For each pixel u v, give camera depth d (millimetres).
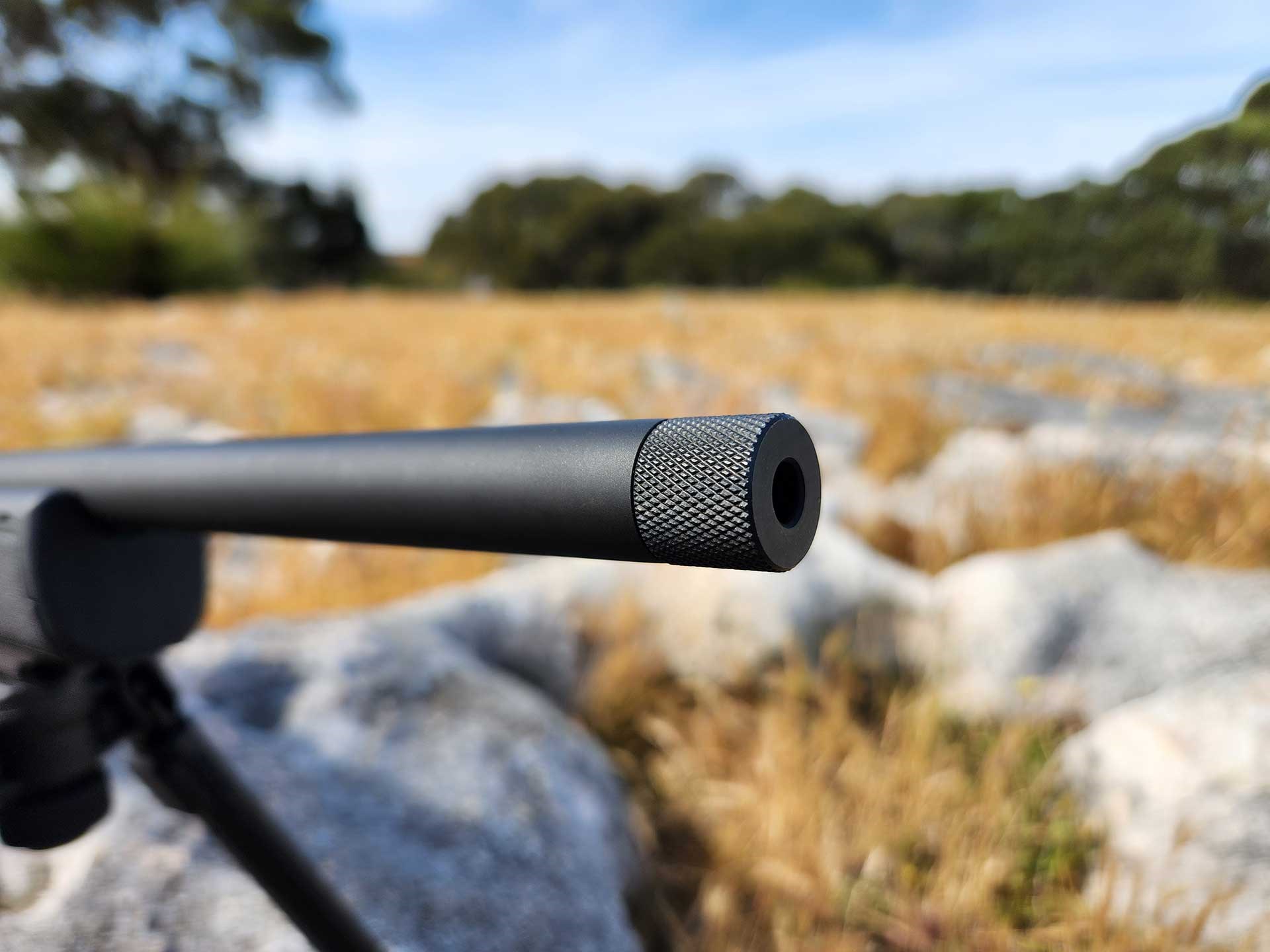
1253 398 4203
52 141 20703
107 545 711
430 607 2188
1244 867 1446
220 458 616
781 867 1698
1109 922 1491
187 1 22078
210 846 1260
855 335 6742
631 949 1396
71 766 747
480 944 1238
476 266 38219
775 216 30422
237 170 27156
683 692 2324
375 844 1360
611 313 9000
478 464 491
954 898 1602
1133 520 2789
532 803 1555
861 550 2551
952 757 1983
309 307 10000
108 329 7000
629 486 437
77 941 1100
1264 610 2104
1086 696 2086
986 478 3117
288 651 1793
